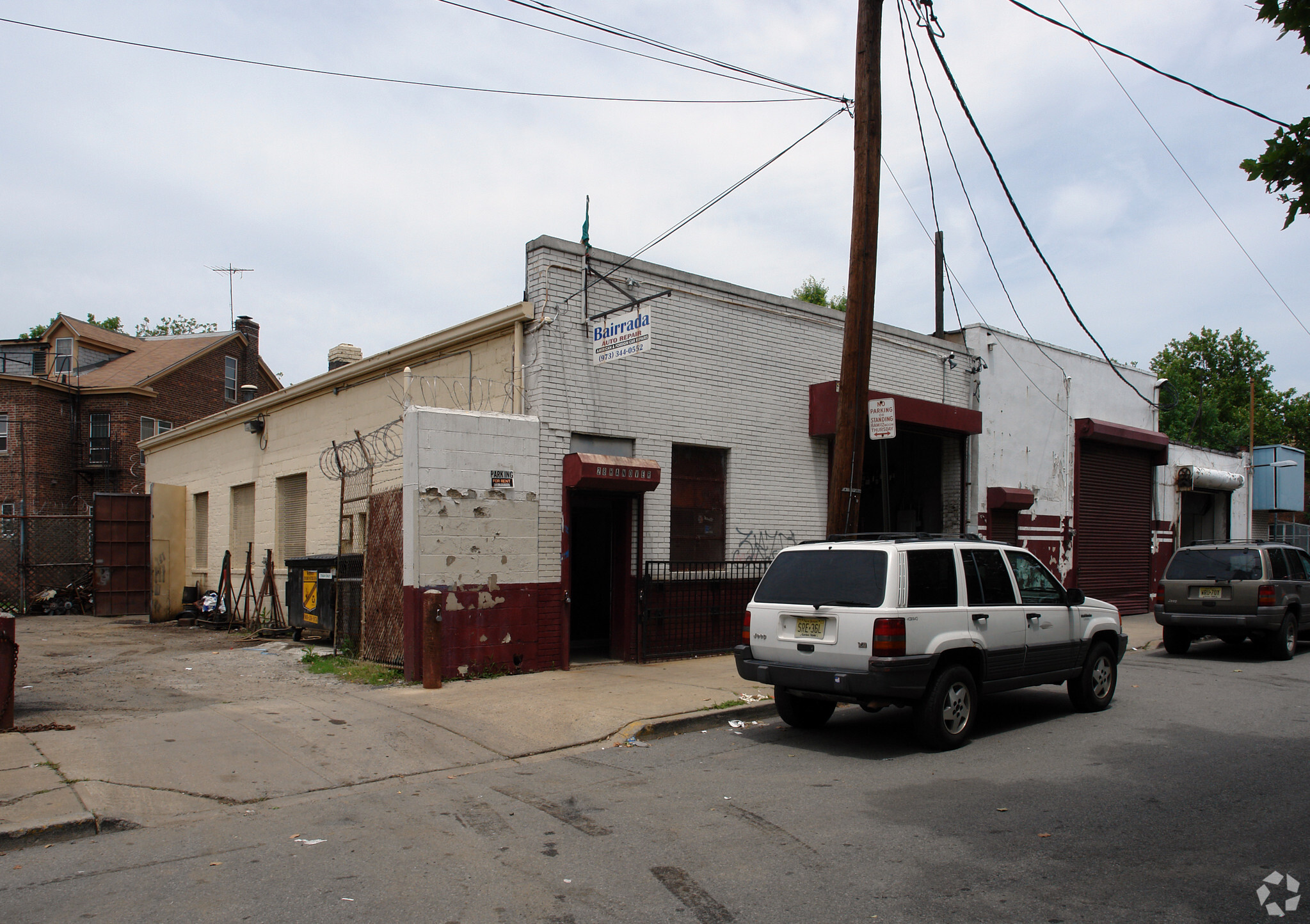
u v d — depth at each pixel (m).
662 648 12.10
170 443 22.81
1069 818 5.59
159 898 4.33
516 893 4.40
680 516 12.73
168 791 6.02
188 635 16.27
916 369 16.19
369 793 6.21
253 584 17.44
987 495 17.11
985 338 17.45
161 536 19.98
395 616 10.97
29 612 23.56
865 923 4.04
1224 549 13.77
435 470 10.31
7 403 31.88
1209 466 24.67
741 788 6.33
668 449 12.45
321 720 8.12
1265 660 13.48
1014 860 4.84
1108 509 20.66
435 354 12.95
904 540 7.99
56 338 36.47
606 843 5.13
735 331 13.39
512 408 11.38
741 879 4.56
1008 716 9.09
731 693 9.57
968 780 6.54
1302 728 8.46
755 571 13.31
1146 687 10.95
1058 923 4.03
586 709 8.70
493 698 9.18
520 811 5.77
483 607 10.57
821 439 14.47
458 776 6.67
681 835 5.27
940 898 4.31
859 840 5.18
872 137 10.08
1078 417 19.83
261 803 5.96
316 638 14.52
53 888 4.47
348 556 12.39
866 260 10.07
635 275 12.21
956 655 7.81
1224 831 5.36
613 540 12.39
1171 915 4.12
